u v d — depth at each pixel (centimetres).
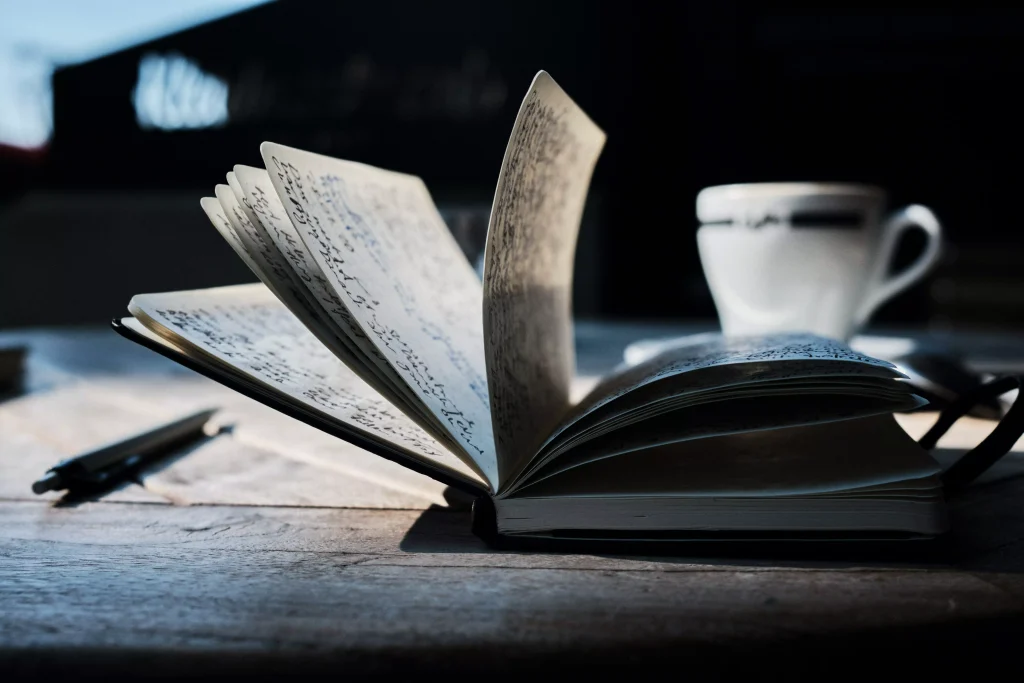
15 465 50
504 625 31
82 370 94
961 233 256
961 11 247
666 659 30
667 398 36
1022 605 32
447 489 45
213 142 278
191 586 34
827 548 36
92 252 255
